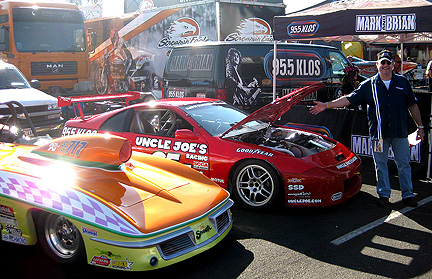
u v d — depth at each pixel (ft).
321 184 14.25
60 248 11.12
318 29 20.36
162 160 13.64
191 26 34.53
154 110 17.98
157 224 9.89
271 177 14.62
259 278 10.47
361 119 20.93
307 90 15.60
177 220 10.21
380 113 15.07
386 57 14.78
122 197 10.57
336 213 14.96
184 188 11.75
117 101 38.24
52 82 39.88
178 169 13.14
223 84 25.39
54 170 11.50
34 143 15.64
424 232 13.19
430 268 10.85
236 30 33.30
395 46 49.19
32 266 11.30
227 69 25.50
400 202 16.10
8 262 11.57
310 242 12.57
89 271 10.93
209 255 11.83
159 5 38.91
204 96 26.35
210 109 18.08
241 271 10.85
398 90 14.97
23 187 11.02
